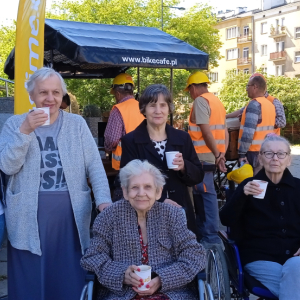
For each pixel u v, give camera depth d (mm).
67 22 5844
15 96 4031
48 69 2771
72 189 2838
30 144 2752
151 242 2498
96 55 4742
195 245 2488
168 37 6184
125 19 21562
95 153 3000
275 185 3086
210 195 4676
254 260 3021
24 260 2818
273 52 42031
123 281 2355
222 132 4867
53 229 2805
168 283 2336
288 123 28156
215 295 3285
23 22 4059
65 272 2863
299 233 3061
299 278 2652
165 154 3104
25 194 2742
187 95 21359
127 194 2508
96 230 2553
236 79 29094
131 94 4977
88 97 19500
